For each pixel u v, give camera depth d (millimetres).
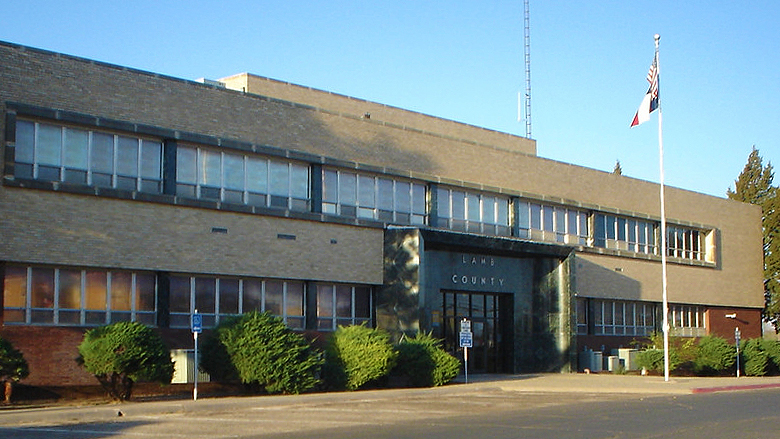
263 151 33125
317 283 34875
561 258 43812
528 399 27875
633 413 22453
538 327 44000
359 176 36812
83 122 28172
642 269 52625
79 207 27891
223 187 32125
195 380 26047
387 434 17922
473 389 31406
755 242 64000
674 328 55812
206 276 31453
